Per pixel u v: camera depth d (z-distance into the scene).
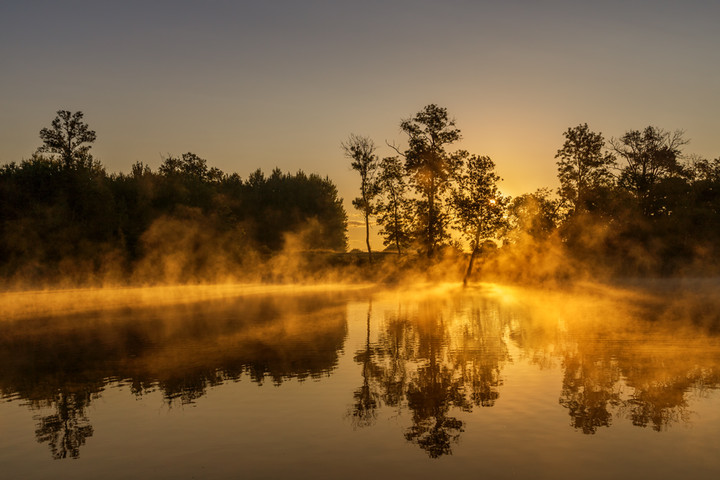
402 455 9.98
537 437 10.79
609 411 12.38
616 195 72.69
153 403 13.66
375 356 19.11
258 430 11.46
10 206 64.06
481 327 26.16
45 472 9.64
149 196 78.81
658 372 16.14
